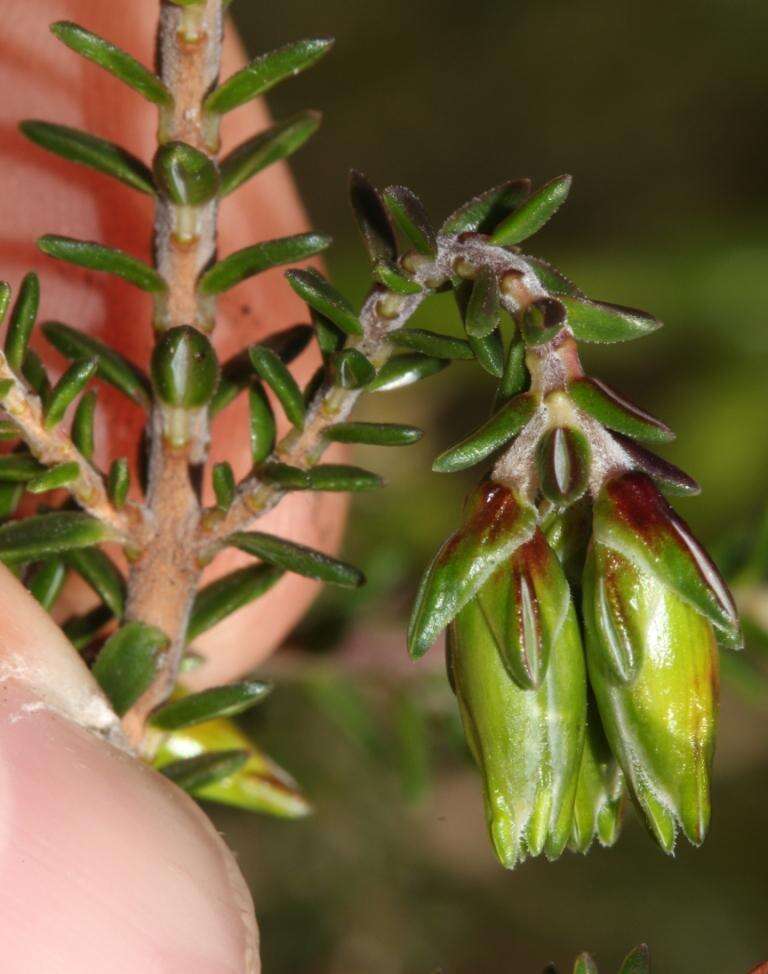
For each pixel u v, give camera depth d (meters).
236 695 0.12
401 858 0.18
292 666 0.15
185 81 0.12
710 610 0.11
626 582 0.11
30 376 0.12
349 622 0.15
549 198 0.11
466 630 0.11
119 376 0.12
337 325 0.12
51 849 0.13
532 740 0.11
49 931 0.13
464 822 0.22
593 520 0.11
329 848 0.18
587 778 0.12
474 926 0.21
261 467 0.12
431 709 0.15
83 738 0.13
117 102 0.16
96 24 0.16
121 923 0.13
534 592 0.11
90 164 0.12
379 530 0.19
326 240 0.12
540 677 0.11
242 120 0.16
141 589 0.12
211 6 0.12
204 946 0.13
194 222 0.12
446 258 0.12
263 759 0.14
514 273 0.11
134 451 0.15
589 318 0.11
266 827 0.19
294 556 0.12
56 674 0.13
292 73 0.12
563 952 0.22
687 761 0.11
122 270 0.12
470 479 0.22
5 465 0.12
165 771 0.13
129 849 0.13
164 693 0.13
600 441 0.11
